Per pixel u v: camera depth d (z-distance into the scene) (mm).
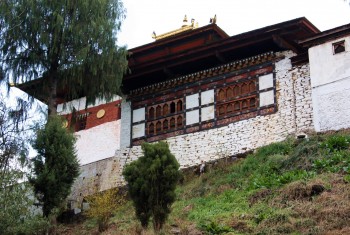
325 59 32000
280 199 25516
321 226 22297
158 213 24281
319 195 24703
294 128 31859
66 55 33094
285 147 30797
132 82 37688
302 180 26125
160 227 24281
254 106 33562
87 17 33469
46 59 33219
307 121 31656
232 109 34219
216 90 35125
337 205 23297
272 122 32656
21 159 28891
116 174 36125
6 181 26531
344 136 29203
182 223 25781
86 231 29672
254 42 33531
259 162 30656
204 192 30234
